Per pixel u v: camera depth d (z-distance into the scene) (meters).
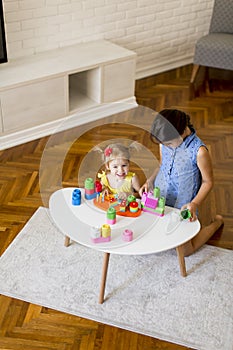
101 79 3.44
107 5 3.67
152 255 2.41
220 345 1.98
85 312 2.10
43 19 3.39
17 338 1.99
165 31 4.18
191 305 2.15
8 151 3.17
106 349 1.96
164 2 4.01
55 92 3.25
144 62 4.21
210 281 2.28
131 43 4.01
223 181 2.96
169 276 2.29
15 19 3.25
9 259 2.36
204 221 2.65
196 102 3.85
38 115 3.26
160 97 3.90
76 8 3.51
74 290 2.21
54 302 2.14
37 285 2.23
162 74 4.30
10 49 3.33
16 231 2.54
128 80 3.62
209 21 4.46
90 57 3.44
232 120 3.62
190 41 4.45
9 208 2.69
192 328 2.05
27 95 3.12
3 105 3.04
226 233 2.58
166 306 2.14
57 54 3.48
